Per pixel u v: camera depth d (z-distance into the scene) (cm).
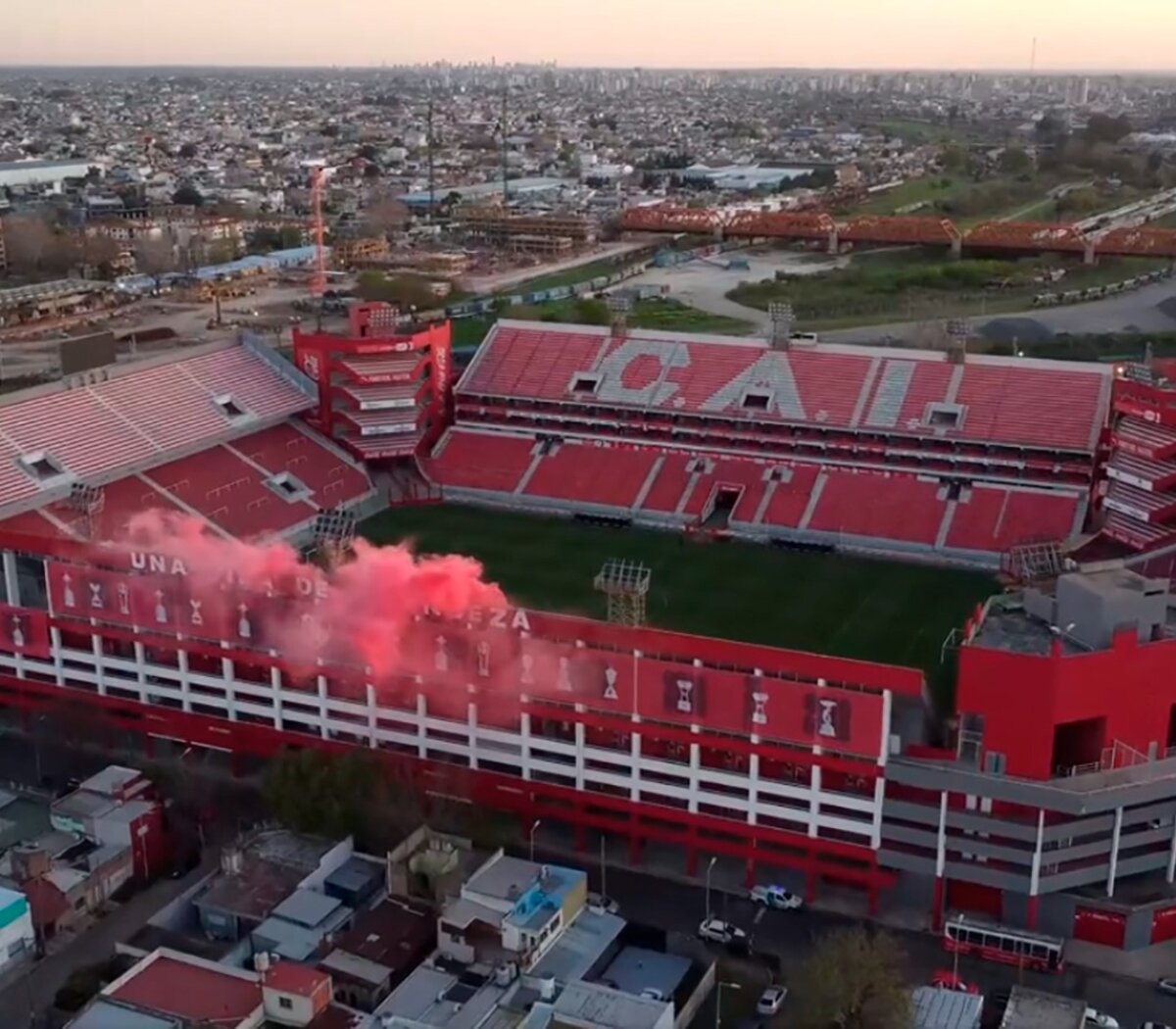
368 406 18850
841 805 10319
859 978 8838
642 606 12331
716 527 17662
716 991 9538
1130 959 9969
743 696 10369
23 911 10025
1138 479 15250
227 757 12862
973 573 15988
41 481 15850
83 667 13025
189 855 11275
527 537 17375
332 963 9325
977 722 9925
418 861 10119
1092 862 10069
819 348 19250
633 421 19075
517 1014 8700
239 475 17675
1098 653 9681
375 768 11050
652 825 11088
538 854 11300
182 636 12462
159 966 9169
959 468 17475
